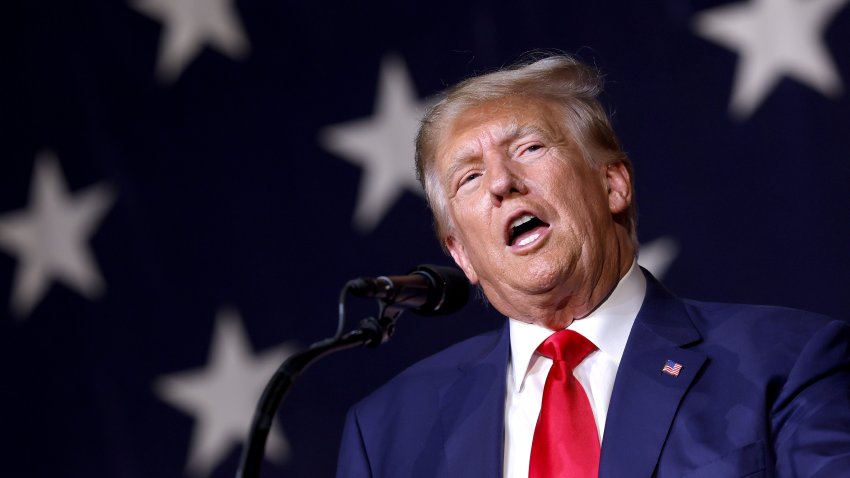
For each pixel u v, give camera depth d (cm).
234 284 905
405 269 882
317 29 917
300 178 906
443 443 533
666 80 834
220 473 888
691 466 457
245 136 916
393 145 896
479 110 546
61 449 903
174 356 904
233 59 927
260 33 927
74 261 925
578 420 493
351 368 880
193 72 930
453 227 568
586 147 541
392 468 543
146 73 934
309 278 896
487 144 534
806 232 792
